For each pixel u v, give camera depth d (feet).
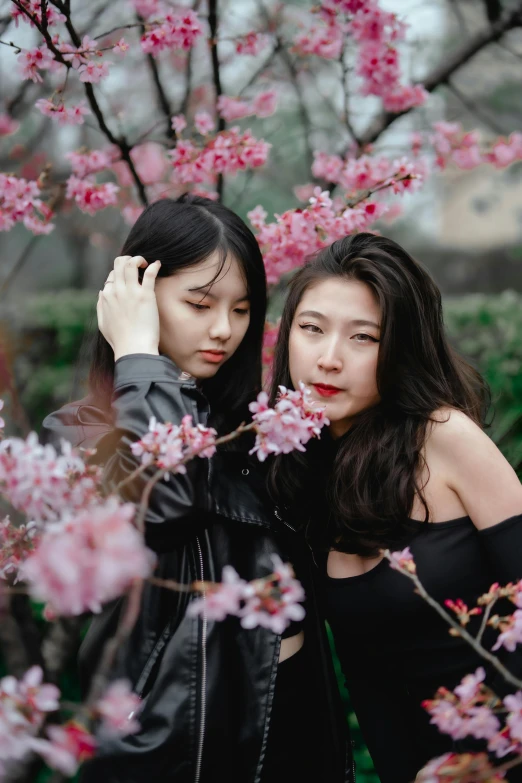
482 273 29.43
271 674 4.17
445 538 4.23
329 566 4.62
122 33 9.22
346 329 4.31
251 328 5.02
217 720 3.94
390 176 6.29
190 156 6.52
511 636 3.29
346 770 4.70
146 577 3.14
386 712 4.68
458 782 3.07
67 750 2.57
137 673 4.03
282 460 4.79
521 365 12.21
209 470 4.12
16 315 14.24
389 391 4.45
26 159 10.14
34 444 3.09
